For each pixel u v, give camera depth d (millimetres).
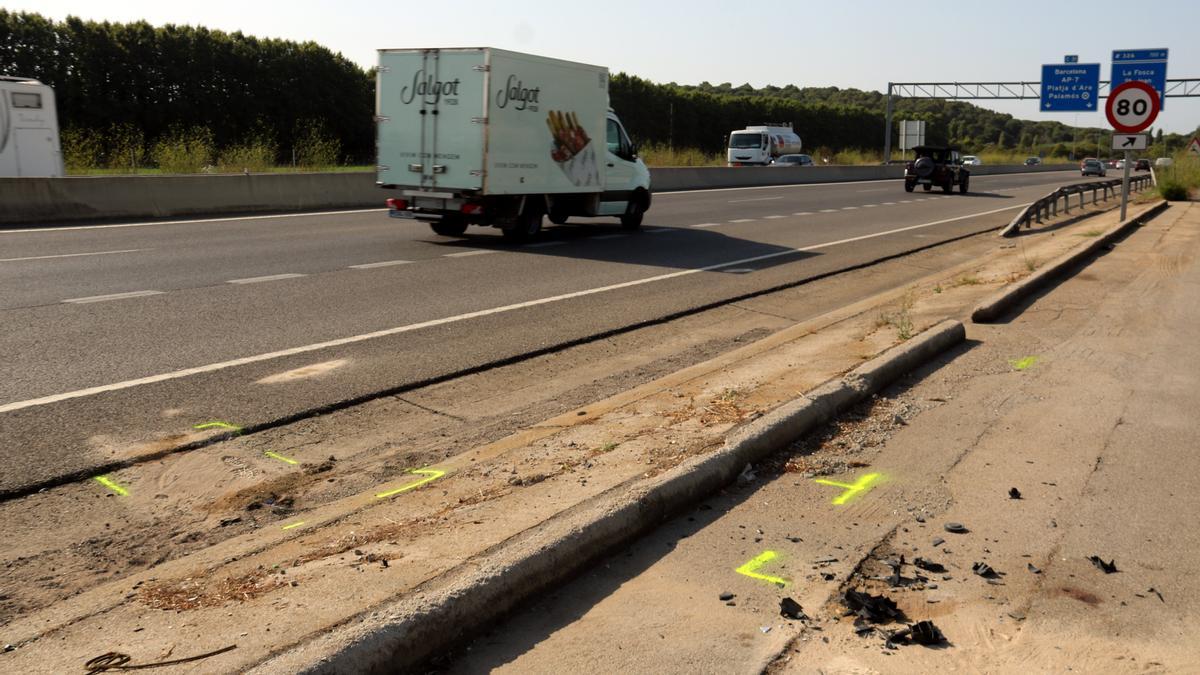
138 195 19297
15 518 4578
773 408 5586
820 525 4285
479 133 15125
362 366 7516
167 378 6969
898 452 5281
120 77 41125
